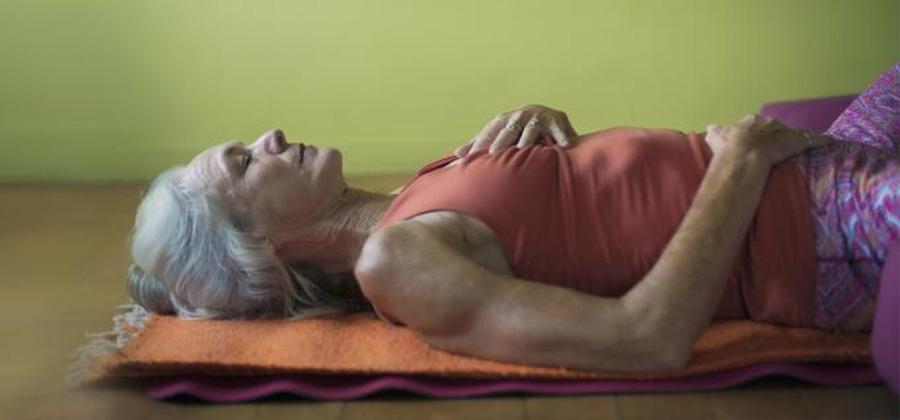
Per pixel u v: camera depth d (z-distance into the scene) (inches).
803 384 72.3
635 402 70.9
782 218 73.3
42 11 155.7
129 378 80.0
